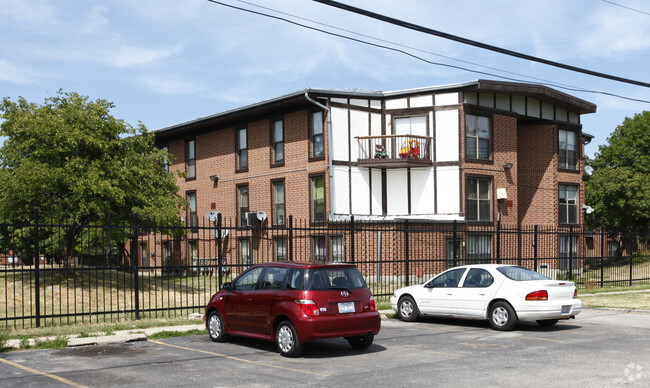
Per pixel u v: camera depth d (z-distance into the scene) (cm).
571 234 2177
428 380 786
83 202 1816
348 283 997
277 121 2917
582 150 3397
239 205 3111
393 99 2798
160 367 891
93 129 1984
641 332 1245
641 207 3450
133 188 2020
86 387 762
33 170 1791
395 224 2520
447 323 1398
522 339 1148
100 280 2108
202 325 1292
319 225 2669
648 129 3928
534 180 3119
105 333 1168
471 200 2736
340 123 2670
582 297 1973
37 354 1000
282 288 991
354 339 1045
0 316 1438
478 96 2784
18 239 2247
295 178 2786
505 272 1297
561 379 785
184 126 3344
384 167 2744
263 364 911
